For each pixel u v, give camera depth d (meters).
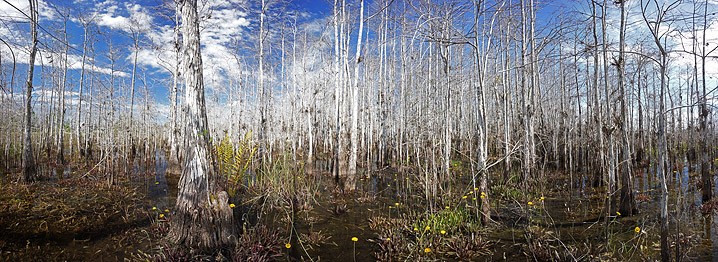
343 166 13.05
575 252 5.05
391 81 18.53
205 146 5.34
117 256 5.31
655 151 19.12
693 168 14.52
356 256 5.46
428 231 5.98
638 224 6.55
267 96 18.02
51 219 7.04
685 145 21.81
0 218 6.79
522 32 11.37
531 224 6.80
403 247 5.50
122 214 7.71
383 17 14.90
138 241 5.95
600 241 5.79
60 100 23.00
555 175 12.65
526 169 9.87
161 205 8.83
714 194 8.89
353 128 10.88
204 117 5.41
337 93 13.16
